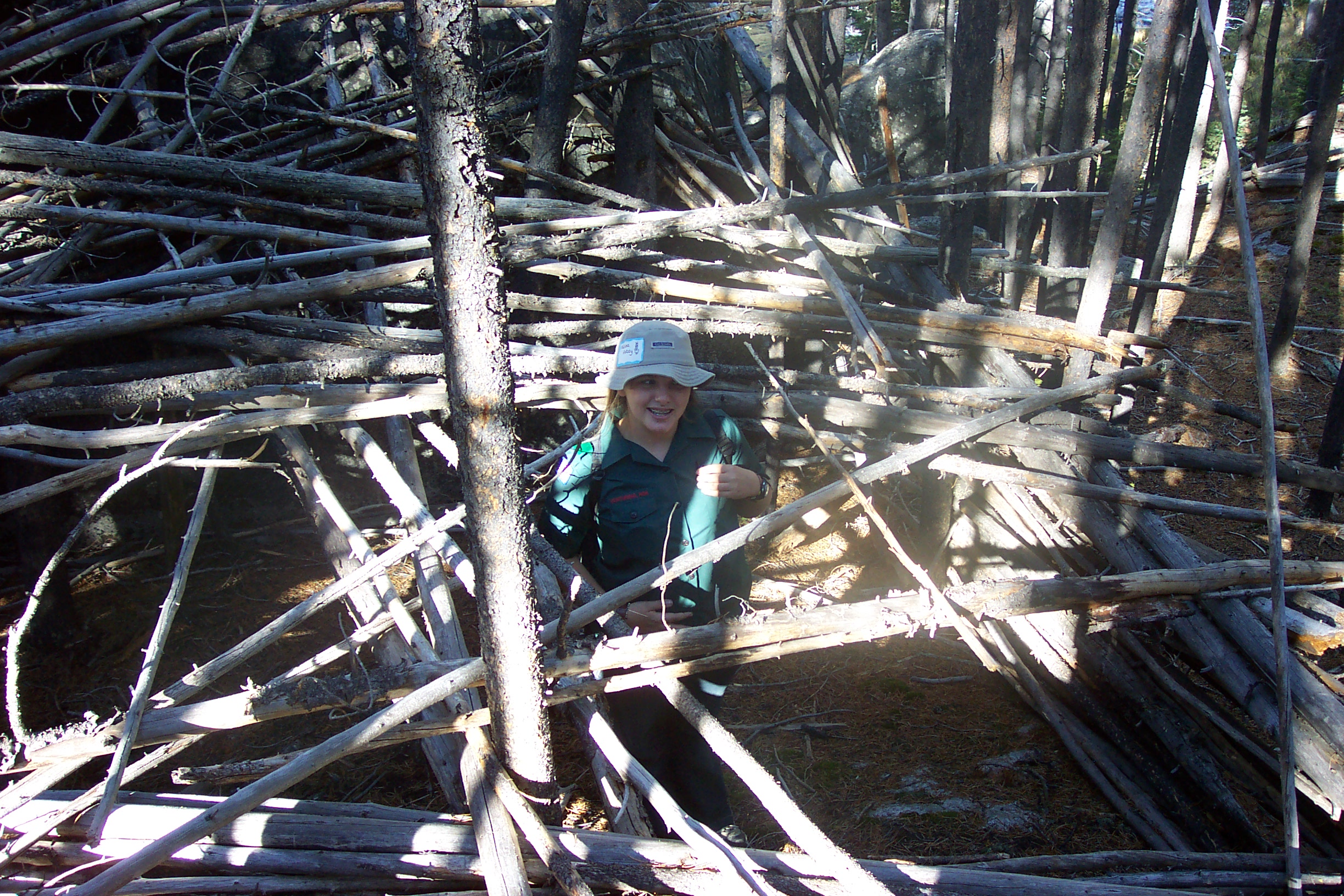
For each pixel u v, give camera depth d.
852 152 7.77
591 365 3.46
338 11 5.45
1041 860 2.45
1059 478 3.28
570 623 2.02
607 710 2.63
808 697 3.86
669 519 2.29
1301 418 5.73
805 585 4.55
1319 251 7.69
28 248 4.45
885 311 3.80
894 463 2.67
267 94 4.94
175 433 2.92
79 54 5.12
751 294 3.96
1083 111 3.96
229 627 4.27
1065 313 4.30
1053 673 3.45
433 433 3.28
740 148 5.83
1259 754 2.68
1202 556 2.99
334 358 3.54
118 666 3.99
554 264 4.02
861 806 3.19
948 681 3.91
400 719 1.77
